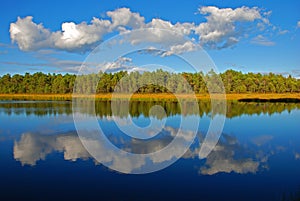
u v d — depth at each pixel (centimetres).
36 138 1555
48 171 1024
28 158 1180
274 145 1409
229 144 1419
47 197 823
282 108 3195
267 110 2962
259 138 1564
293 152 1279
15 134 1670
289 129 1833
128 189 882
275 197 826
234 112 2769
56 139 1523
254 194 846
